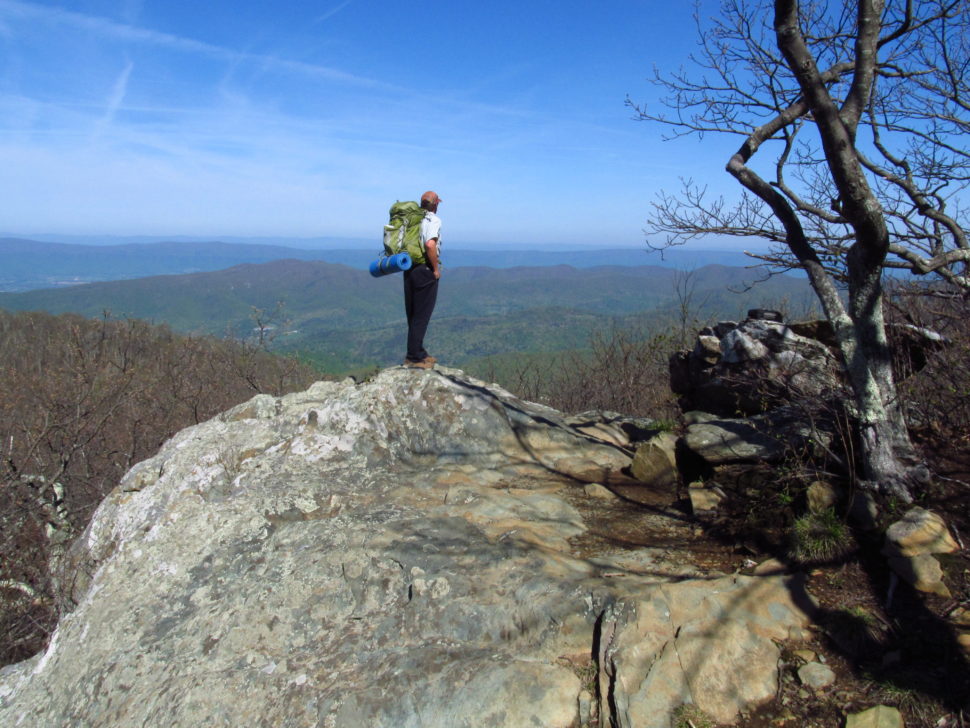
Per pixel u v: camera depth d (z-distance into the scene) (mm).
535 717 2605
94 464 11602
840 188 3139
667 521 4223
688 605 2996
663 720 2500
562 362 13914
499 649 3021
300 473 4957
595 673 2797
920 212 4504
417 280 6246
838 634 2816
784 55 3057
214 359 13703
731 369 5246
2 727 3527
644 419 6727
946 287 4754
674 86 5664
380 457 5258
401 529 3947
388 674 2857
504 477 5066
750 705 2572
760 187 3730
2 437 9930
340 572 3605
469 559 3568
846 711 2465
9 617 7512
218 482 5047
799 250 3773
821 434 3992
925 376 4480
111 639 3674
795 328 5363
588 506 4512
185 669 3285
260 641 3332
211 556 4125
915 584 2977
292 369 14102
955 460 3877
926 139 5172
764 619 2938
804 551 3369
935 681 2498
